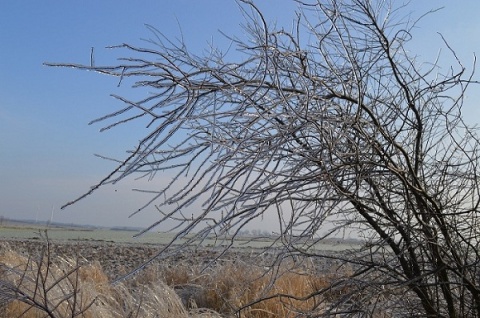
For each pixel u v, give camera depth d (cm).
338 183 482
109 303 761
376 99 525
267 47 429
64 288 693
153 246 2670
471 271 535
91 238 3516
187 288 1057
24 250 1429
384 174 506
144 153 422
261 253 541
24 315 649
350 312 519
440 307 555
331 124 461
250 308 776
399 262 559
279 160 457
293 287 840
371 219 527
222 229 439
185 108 425
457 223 540
